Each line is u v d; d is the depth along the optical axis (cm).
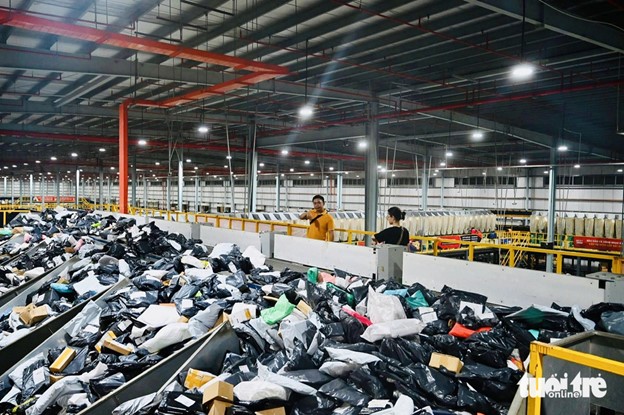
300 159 2708
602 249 1559
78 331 480
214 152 2528
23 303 649
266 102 1351
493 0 586
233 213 1530
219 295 502
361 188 3009
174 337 397
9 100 1362
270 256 852
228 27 783
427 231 1656
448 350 329
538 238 1827
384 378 298
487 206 2603
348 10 712
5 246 992
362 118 1373
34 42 891
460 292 431
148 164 3344
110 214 1285
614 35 708
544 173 2361
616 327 329
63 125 1941
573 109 1326
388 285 493
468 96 1203
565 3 652
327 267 727
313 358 340
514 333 344
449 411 268
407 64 959
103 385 340
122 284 590
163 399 291
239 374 327
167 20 748
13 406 372
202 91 1041
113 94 1340
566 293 465
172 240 864
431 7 685
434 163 2473
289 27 766
